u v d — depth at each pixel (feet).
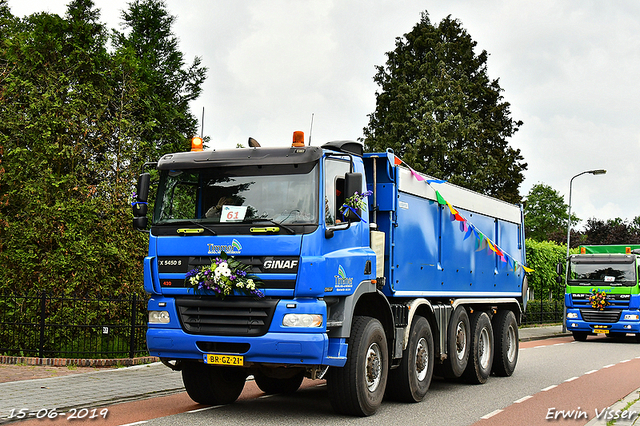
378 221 31.12
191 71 108.06
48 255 45.14
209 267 25.31
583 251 86.63
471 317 40.47
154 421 25.54
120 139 51.01
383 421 26.71
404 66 144.46
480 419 28.02
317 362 24.43
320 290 24.72
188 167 27.20
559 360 56.29
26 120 50.96
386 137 134.72
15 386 32.09
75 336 44.34
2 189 50.60
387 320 29.84
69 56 53.62
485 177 131.85
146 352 45.24
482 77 151.33
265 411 28.55
